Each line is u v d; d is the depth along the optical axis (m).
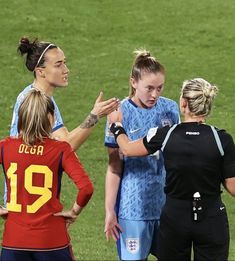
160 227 26.80
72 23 83.81
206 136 26.08
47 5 87.56
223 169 26.17
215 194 26.28
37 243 25.27
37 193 25.39
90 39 80.62
